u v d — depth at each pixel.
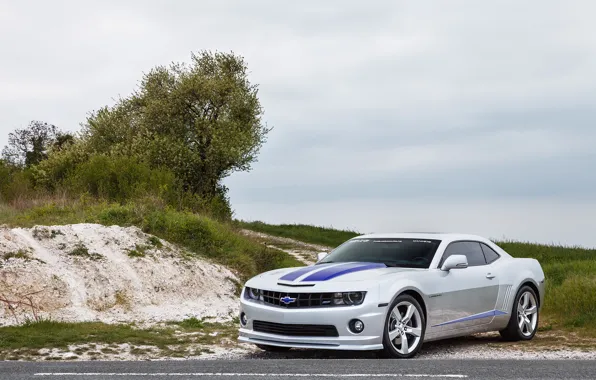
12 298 11.59
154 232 17.28
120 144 35.84
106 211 18.19
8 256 12.69
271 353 8.31
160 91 37.06
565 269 16.22
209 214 23.03
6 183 25.86
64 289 12.36
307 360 6.91
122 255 14.37
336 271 7.75
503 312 8.99
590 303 11.63
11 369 6.41
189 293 14.04
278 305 7.55
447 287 8.09
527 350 8.39
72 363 6.91
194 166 34.72
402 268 7.96
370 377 5.62
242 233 21.86
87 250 14.01
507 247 25.80
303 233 34.97
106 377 5.78
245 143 35.38
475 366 6.32
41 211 18.78
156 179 23.94
